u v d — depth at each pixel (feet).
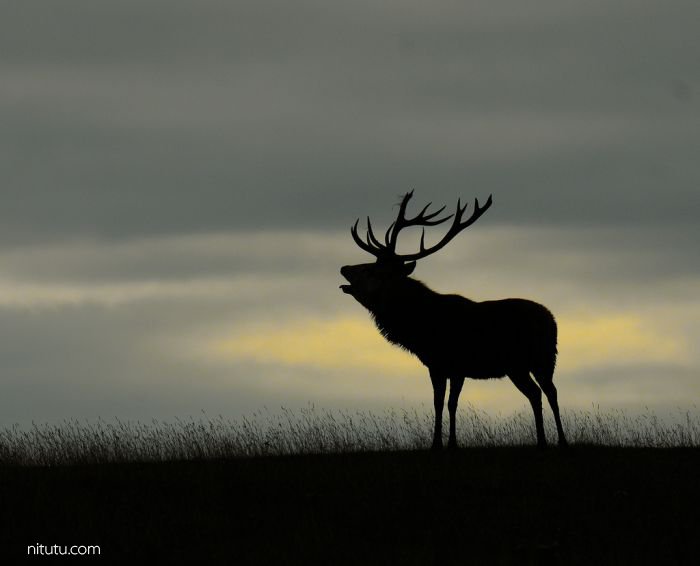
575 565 172.96
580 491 201.77
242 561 174.91
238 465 217.56
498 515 191.83
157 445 236.43
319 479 206.59
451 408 233.35
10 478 207.92
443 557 176.04
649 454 226.58
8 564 174.81
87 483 206.39
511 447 235.20
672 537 183.42
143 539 182.60
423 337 233.55
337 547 179.83
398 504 195.62
